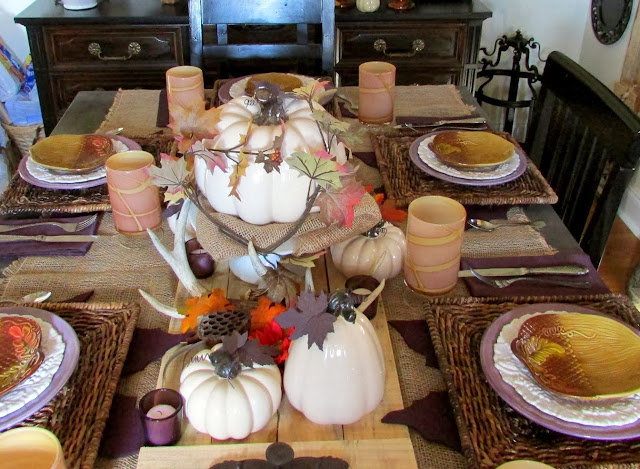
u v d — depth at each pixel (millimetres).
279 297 837
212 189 907
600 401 758
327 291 985
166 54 2449
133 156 1102
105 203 1182
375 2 2451
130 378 846
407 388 837
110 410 788
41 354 804
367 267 987
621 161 1253
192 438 749
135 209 1082
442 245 943
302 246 893
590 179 1379
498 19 2977
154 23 2387
